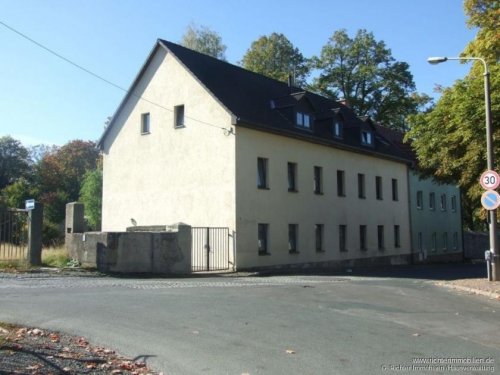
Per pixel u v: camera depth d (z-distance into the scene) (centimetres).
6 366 616
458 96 2042
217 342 813
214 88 2670
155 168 2811
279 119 2859
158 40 2831
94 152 7931
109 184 3016
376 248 3584
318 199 3047
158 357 725
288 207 2803
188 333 868
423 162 2359
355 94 5012
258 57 5206
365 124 3734
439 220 4541
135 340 812
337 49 5019
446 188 4719
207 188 2581
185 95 2714
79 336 824
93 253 1953
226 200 2503
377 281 1980
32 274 1700
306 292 1468
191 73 2681
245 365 693
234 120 2489
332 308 1182
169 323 941
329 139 3148
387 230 3744
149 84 2884
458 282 1767
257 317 1029
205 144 2609
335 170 3234
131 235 1972
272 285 1659
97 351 741
